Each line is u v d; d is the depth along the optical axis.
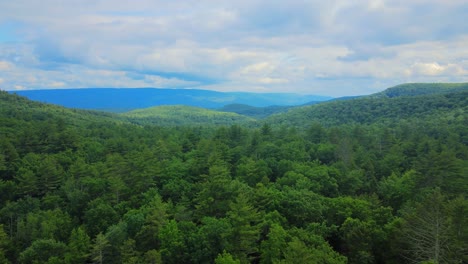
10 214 60.34
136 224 49.66
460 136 119.12
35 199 65.12
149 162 75.06
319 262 35.91
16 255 50.06
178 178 72.44
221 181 57.78
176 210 55.22
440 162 70.44
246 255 42.41
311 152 104.12
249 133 136.25
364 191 75.00
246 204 46.75
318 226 47.31
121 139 110.56
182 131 155.38
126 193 66.25
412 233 40.56
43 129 103.69
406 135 126.50
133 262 39.34
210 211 53.91
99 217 55.06
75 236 48.62
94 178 71.44
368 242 42.75
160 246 44.62
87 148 103.25
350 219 46.44
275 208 53.81
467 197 61.38
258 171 78.56
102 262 44.75
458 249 36.72
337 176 75.06
